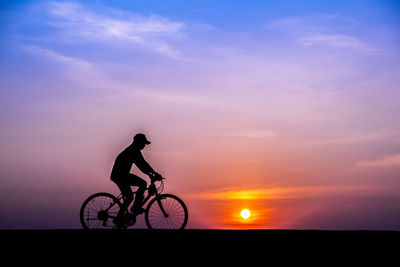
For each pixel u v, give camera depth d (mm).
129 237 7086
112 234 7195
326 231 7266
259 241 6949
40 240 7027
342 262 6648
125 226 9930
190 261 6742
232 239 6992
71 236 7129
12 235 7145
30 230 7559
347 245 6867
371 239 6918
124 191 9961
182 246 6930
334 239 6961
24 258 6770
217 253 6824
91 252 6867
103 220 10031
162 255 6820
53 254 6840
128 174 9883
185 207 9914
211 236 7059
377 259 6668
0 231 7480
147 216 9883
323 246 6871
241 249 6867
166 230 7625
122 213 9953
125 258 6789
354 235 7008
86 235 7145
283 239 6973
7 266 6629
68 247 6934
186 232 7344
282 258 6727
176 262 6738
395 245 6820
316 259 6691
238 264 6664
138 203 9898
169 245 6941
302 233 7121
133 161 9828
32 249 6906
